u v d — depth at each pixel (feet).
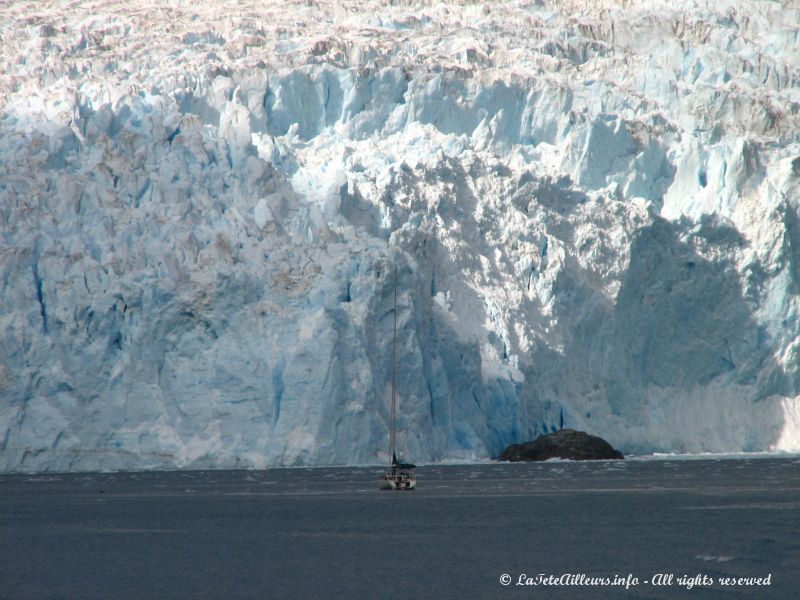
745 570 597.52
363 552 655.76
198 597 541.75
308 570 602.85
